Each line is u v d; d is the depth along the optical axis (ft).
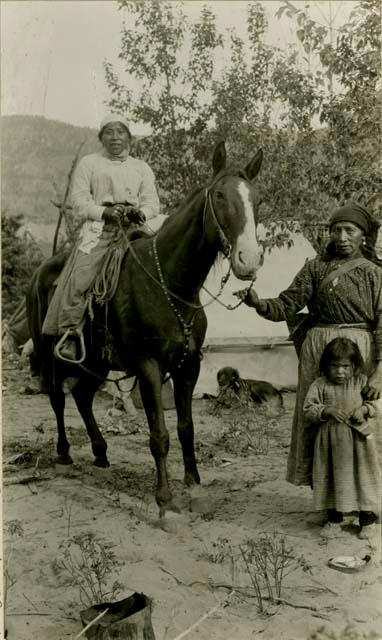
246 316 26.11
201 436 19.86
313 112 23.72
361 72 21.99
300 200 24.03
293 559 11.32
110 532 12.73
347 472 11.84
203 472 16.53
